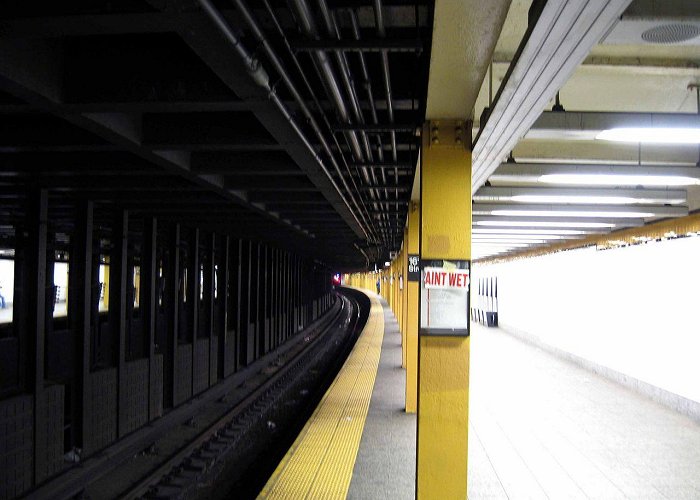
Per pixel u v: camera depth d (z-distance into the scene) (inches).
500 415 324.2
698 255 295.7
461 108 144.5
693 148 213.5
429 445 159.3
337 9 100.7
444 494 158.2
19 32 98.6
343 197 277.9
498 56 142.6
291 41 103.0
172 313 400.5
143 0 90.1
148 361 366.3
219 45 101.3
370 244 674.2
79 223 288.8
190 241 437.1
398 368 518.6
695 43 103.0
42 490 243.3
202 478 275.7
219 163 215.0
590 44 84.8
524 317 733.9
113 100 129.0
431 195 158.7
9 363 280.4
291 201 306.2
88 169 213.2
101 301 403.2
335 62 123.6
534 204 309.7
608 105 179.0
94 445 300.0
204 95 128.9
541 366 515.5
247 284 585.6
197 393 451.8
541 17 75.3
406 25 115.8
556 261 590.9
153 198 288.7
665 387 345.7
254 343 631.2
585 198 268.5
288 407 473.4
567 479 216.5
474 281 1146.7
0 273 289.3
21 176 239.9
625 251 406.0
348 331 1109.7
